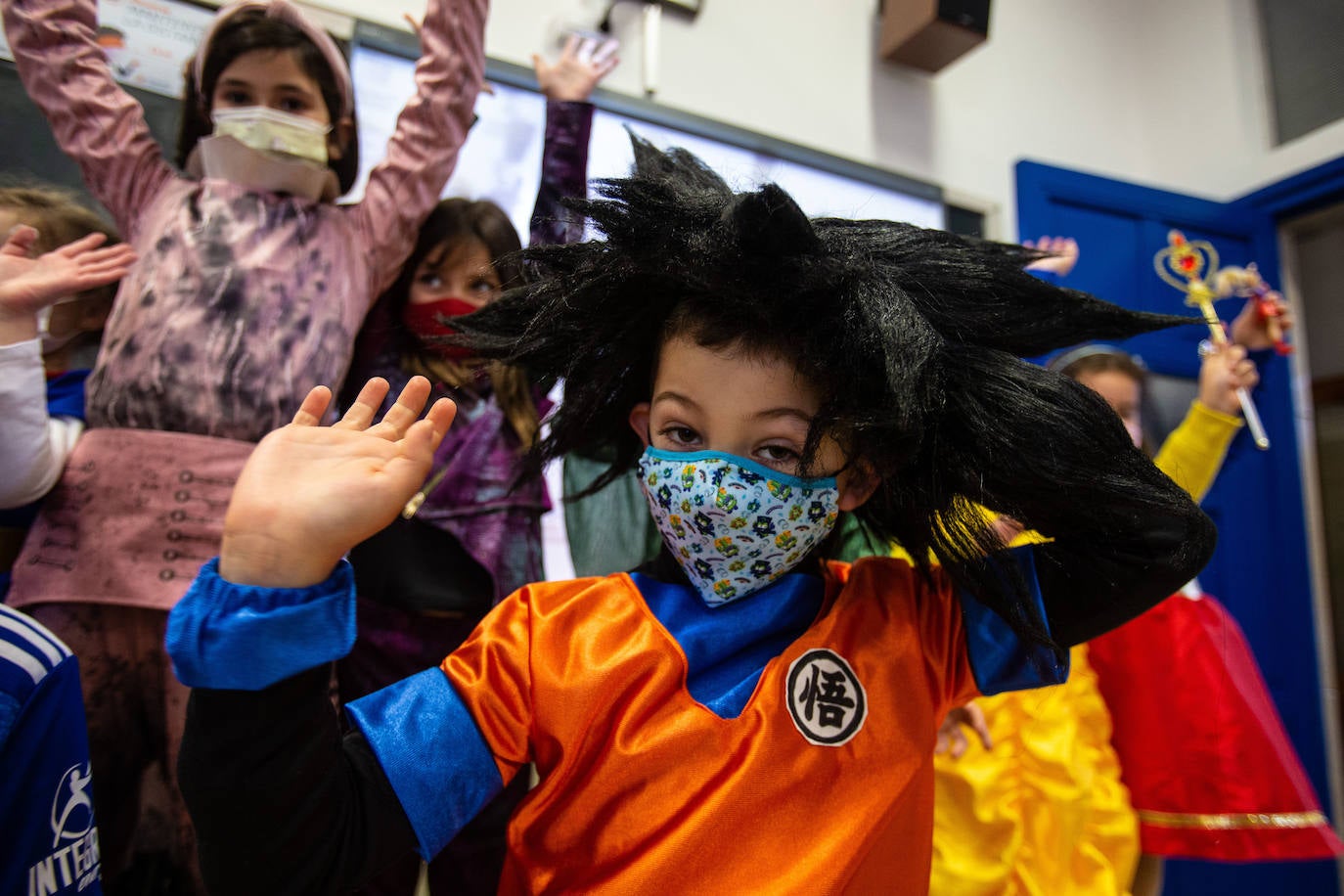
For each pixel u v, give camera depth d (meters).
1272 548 1.78
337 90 1.05
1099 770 1.10
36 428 0.83
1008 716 1.06
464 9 1.04
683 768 0.52
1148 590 0.59
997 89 1.76
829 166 1.47
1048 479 0.53
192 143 1.02
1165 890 1.57
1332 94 1.78
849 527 0.78
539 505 1.11
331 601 0.40
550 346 0.66
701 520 0.57
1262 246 1.85
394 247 1.04
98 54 0.95
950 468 0.55
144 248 0.94
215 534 0.90
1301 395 1.96
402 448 0.44
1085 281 1.67
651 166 0.66
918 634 0.61
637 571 0.66
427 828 0.48
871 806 0.52
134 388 0.90
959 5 1.47
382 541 1.03
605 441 0.74
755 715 0.54
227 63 0.98
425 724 0.50
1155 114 1.97
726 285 0.51
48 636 0.54
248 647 0.38
